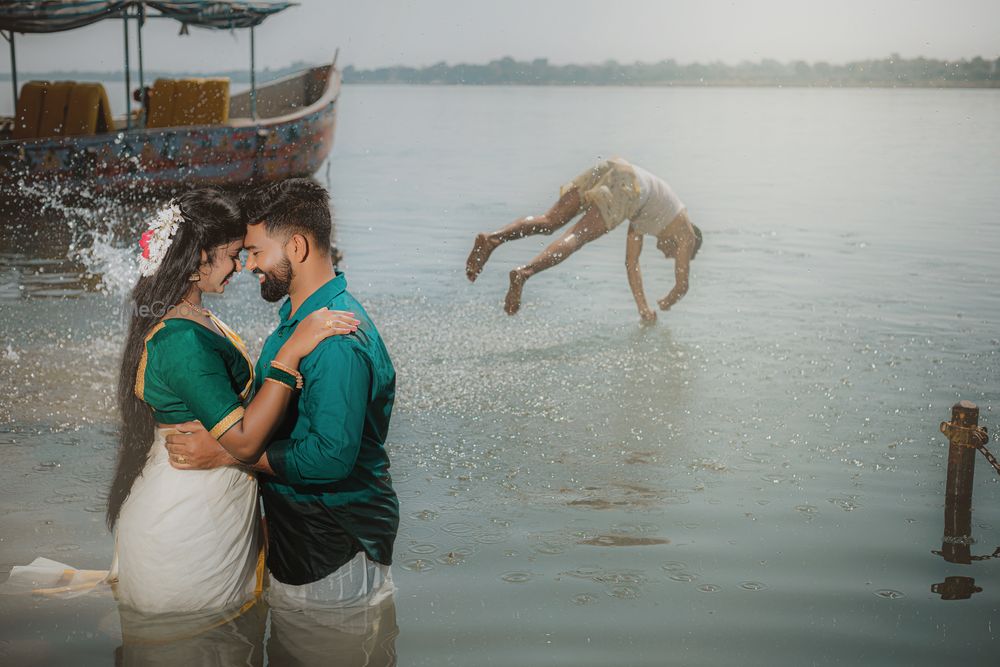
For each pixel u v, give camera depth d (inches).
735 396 231.0
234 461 111.5
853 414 218.7
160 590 115.1
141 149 556.1
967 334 292.8
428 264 405.1
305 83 780.0
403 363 254.4
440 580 137.2
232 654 110.6
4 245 424.8
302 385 108.5
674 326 301.9
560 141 1125.7
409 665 113.3
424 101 2711.6
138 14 557.9
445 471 181.9
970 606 132.7
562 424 209.6
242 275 368.8
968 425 154.2
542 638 121.2
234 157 602.5
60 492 165.5
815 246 455.5
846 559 147.3
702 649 119.9
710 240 473.1
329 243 115.0
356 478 114.1
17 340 263.7
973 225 519.8
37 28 525.0
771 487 176.6
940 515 165.0
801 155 964.0
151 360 109.4
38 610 120.3
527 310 321.7
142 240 111.5
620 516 162.6
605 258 431.5
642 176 299.6
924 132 1333.7
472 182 711.7
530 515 162.2
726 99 3289.9
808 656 118.9
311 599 117.7
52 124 567.8
